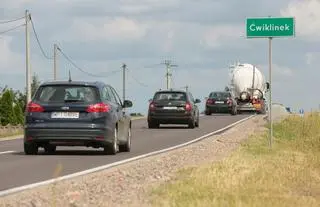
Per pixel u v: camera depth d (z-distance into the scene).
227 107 147.75
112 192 32.19
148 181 36.28
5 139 80.19
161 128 97.06
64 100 51.12
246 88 170.88
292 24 59.53
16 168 42.00
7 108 134.00
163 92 97.50
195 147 60.19
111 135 51.72
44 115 50.94
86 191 32.19
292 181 38.88
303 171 43.25
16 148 60.56
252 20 60.25
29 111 51.31
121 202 29.52
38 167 42.66
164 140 71.81
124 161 47.34
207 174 37.91
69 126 50.59
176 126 103.12
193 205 28.69
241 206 29.00
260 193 33.09
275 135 79.62
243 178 36.84
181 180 36.16
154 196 31.08
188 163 45.84
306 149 64.38
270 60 60.34
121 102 57.84
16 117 136.25
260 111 170.88
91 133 50.69
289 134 82.88
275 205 29.89
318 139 73.38
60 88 51.91
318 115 91.56
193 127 97.06
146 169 41.91
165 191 32.38
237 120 120.44
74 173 39.56
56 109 50.88
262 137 73.31
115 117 52.72
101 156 51.38
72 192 31.45
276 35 59.91
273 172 40.72
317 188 37.44
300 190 36.53
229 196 31.34
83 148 60.22
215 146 61.25
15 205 27.78
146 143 67.38
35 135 50.81
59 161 46.84
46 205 28.25
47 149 55.88
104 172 39.97
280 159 50.31
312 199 32.91
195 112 98.31
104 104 51.50
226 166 41.75
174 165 44.50
